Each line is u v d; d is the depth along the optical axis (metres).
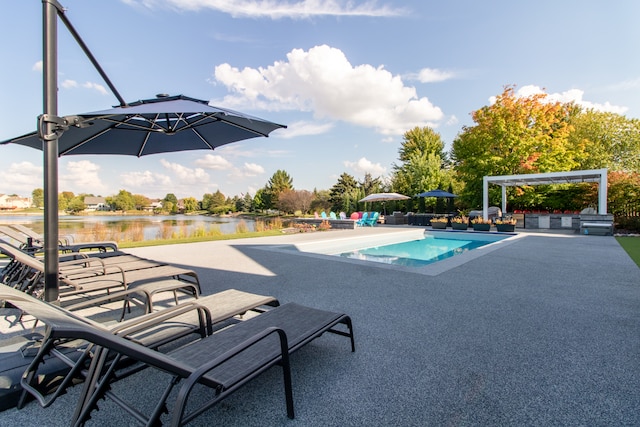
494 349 3.02
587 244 10.42
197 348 2.28
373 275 6.16
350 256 10.55
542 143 19.95
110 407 2.23
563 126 21.16
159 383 2.52
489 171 21.03
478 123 21.94
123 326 2.39
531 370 2.64
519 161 20.16
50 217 2.64
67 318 1.58
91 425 2.04
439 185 28.22
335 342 3.20
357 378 2.54
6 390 2.20
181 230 15.62
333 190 45.22
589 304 4.33
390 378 2.54
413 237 15.89
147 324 2.43
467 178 22.59
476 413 2.11
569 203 20.56
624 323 3.65
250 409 2.17
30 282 4.38
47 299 2.64
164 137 5.92
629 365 2.71
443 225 17.58
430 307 4.25
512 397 2.28
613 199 16.56
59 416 2.14
